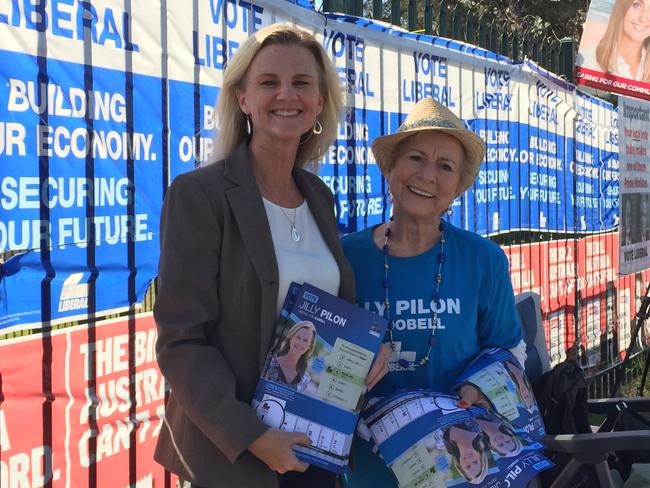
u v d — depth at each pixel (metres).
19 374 2.50
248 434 1.91
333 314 2.11
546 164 5.92
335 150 3.84
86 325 2.71
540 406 3.12
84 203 2.67
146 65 2.89
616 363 7.00
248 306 2.03
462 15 4.94
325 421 2.04
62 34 2.58
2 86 2.41
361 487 2.49
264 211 2.08
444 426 2.26
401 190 2.50
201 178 2.04
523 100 5.55
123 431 2.86
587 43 6.29
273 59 2.09
